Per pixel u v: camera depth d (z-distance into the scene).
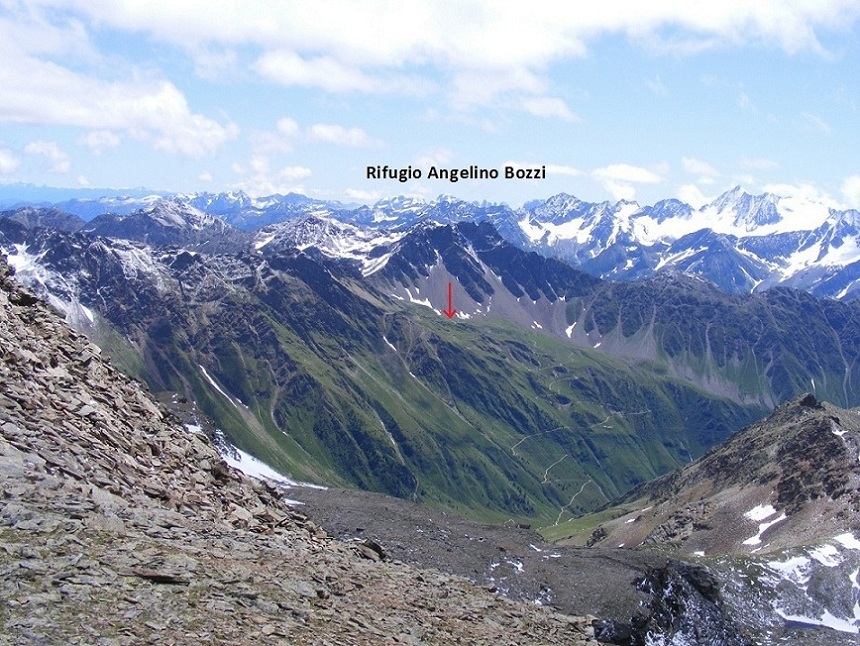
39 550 25.67
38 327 46.38
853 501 143.00
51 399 37.78
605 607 77.31
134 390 48.84
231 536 36.28
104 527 29.25
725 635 83.94
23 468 30.48
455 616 41.22
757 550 141.12
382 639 31.05
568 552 94.62
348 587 37.03
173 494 38.09
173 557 29.20
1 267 50.66
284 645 26.14
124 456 38.03
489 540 92.88
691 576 94.06
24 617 22.06
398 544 83.81
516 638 42.41
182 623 24.84
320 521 89.50
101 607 23.97
